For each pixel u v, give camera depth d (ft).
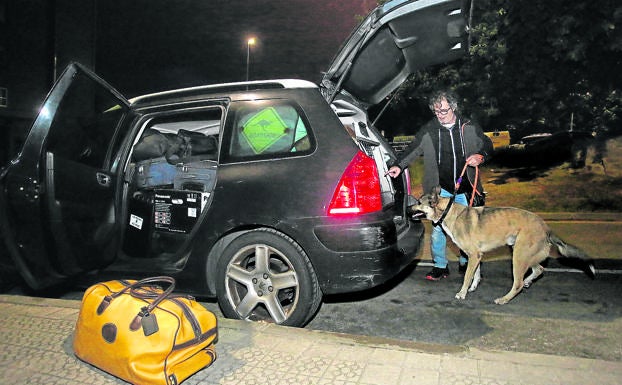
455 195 16.11
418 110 57.26
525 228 15.25
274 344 11.01
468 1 13.70
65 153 13.17
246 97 12.97
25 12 66.44
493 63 45.85
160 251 14.89
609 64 41.81
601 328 13.32
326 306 15.40
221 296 12.72
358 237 11.67
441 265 17.92
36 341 11.48
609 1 36.47
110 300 9.72
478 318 14.20
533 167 48.21
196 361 9.54
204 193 14.26
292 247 12.08
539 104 49.01
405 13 13.26
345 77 15.10
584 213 32.14
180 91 13.96
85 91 13.66
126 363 9.10
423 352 10.46
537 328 13.39
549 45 41.09
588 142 47.67
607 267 19.43
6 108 64.64
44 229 12.28
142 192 15.11
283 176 12.12
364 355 10.43
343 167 11.87
